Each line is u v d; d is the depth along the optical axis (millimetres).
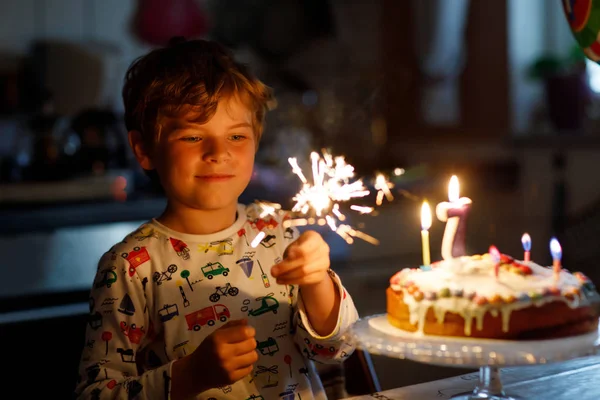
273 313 1121
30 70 3635
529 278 1004
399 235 3086
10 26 3832
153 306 1086
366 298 2902
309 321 1069
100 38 4055
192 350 1074
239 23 4227
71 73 3582
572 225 3609
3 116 3652
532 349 905
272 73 4277
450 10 4164
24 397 1427
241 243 1141
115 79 3914
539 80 3906
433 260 3098
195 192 1078
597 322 1030
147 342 1100
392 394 1089
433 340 955
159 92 1078
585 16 1254
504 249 3848
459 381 1146
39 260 2326
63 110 3592
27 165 3191
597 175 3551
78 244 2537
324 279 1049
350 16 4480
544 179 3779
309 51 4391
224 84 1082
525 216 3865
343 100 4234
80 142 3266
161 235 1115
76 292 2049
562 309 967
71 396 1439
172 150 1078
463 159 4156
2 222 2748
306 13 4367
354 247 2969
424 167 3857
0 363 1418
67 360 1455
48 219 2846
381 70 4445
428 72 4305
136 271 1079
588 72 3904
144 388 968
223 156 1071
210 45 1166
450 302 966
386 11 4477
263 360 1103
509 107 3971
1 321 1439
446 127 4246
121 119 3609
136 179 3438
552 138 3680
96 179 3158
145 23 3814
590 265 3518
